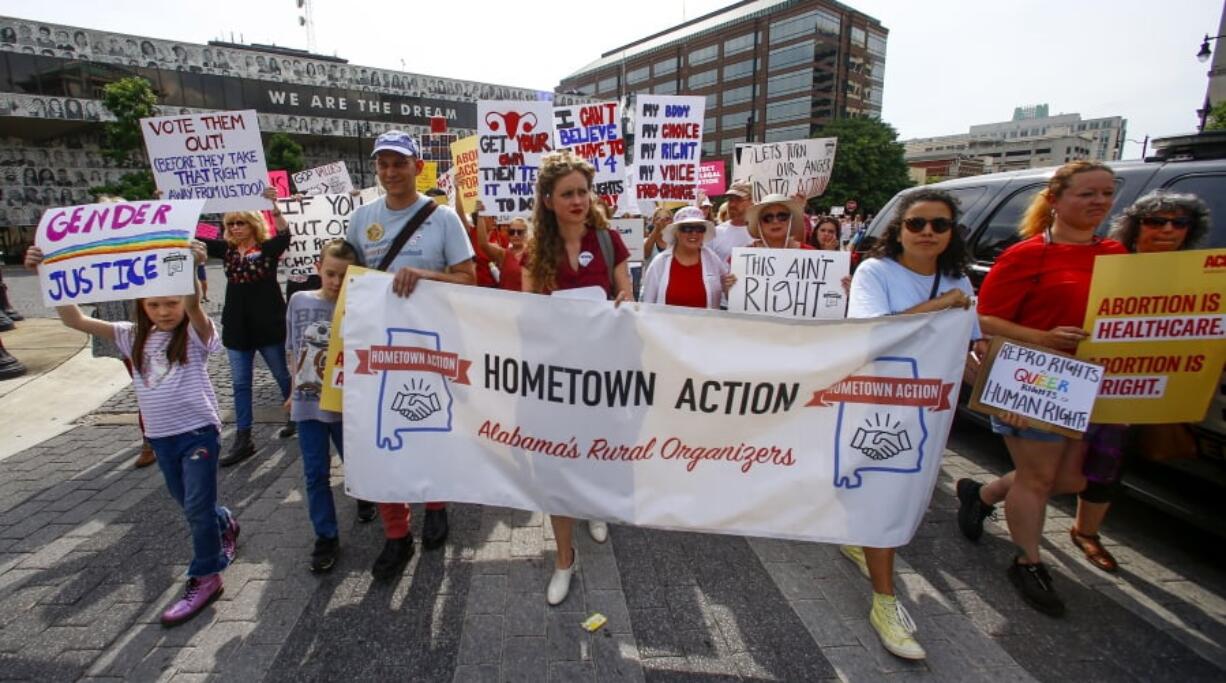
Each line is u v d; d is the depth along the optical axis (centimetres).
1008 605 257
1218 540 307
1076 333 237
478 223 468
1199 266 235
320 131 4141
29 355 673
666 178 621
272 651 227
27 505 346
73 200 3291
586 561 289
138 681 212
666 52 7975
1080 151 11931
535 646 230
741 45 7106
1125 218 267
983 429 464
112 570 280
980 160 9744
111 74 3272
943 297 228
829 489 232
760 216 391
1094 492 283
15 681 212
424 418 248
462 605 255
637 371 235
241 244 419
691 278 356
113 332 245
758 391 230
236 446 408
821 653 228
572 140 570
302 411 268
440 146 734
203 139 436
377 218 286
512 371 242
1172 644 234
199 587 250
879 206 5025
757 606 255
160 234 234
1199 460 266
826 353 226
